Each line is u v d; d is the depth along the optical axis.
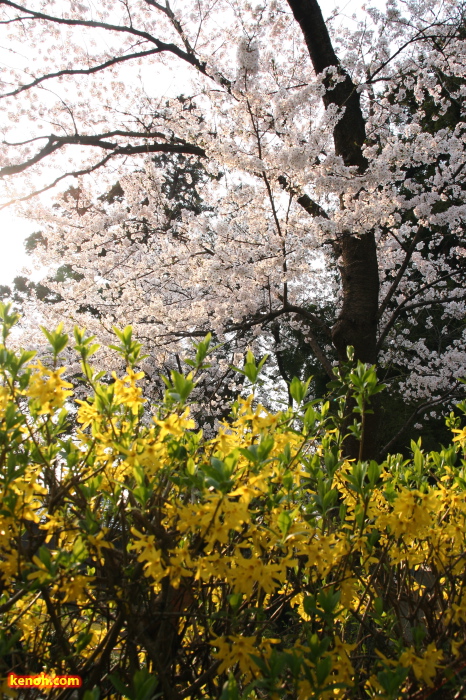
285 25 7.88
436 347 12.87
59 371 1.84
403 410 12.12
